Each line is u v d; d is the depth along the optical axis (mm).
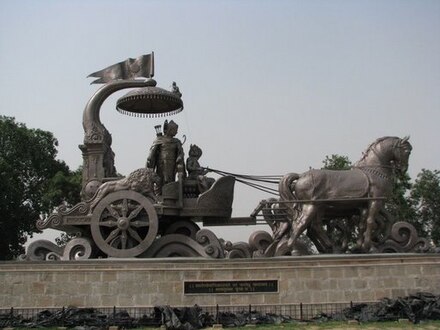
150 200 15570
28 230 39000
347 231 17453
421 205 39812
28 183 40000
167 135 17219
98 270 14367
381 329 11766
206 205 16234
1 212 36438
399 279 14594
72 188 38875
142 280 14328
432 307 13117
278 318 13359
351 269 14586
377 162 16312
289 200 16000
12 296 14133
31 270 14305
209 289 14328
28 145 39500
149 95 16781
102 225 15289
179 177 16234
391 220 16375
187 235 16734
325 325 12586
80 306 14148
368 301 14398
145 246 15195
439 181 39906
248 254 16219
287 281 14445
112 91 17609
